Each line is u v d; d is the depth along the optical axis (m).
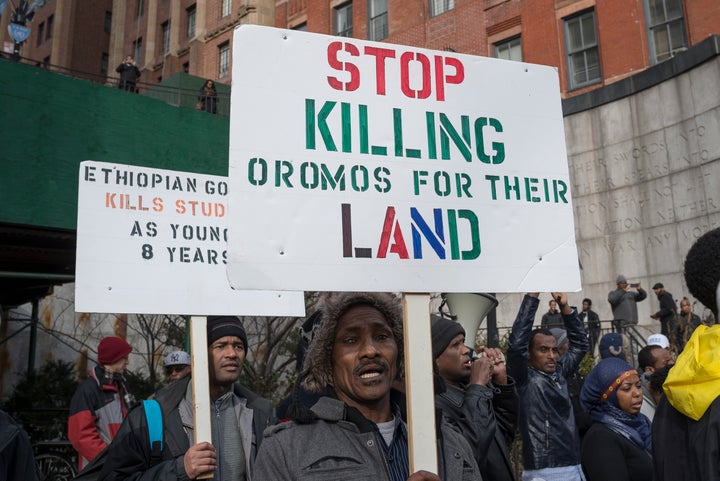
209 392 3.13
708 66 14.40
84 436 4.81
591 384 3.77
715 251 2.01
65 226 9.63
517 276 2.42
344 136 2.30
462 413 2.89
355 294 2.23
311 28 24.59
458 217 2.38
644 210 15.46
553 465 4.04
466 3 20.55
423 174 2.38
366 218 2.26
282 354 13.46
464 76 2.54
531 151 2.57
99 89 10.39
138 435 2.96
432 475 1.91
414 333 2.18
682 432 1.99
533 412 4.09
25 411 10.58
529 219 2.50
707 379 1.88
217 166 11.80
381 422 2.13
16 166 9.29
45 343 15.65
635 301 13.37
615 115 16.33
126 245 3.71
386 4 22.78
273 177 2.18
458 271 2.33
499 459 3.23
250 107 2.21
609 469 3.49
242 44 2.24
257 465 1.99
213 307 3.75
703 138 14.39
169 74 29.12
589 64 17.86
